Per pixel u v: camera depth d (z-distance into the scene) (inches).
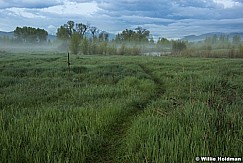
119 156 203.8
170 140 207.9
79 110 301.3
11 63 1047.6
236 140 194.9
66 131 231.9
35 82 559.8
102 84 541.6
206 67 891.4
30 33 5265.8
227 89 451.2
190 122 239.3
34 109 319.6
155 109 321.4
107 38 3481.8
